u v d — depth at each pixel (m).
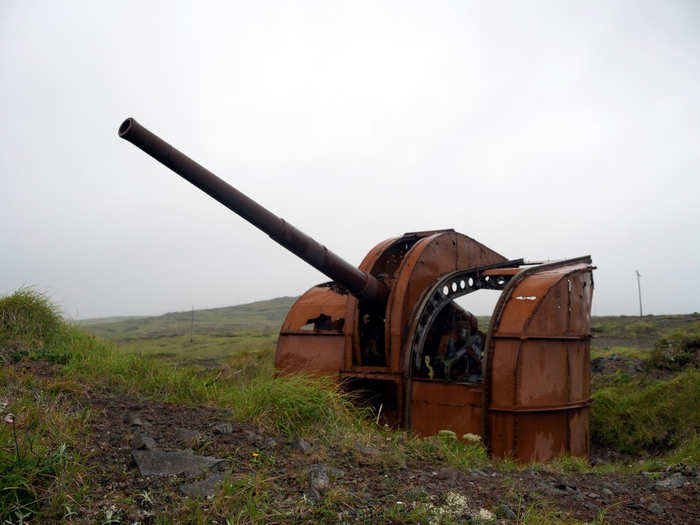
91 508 3.41
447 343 10.27
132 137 6.42
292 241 8.12
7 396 5.21
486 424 8.18
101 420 4.88
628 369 15.59
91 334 9.31
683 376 12.41
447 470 4.94
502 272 10.60
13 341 7.87
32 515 3.28
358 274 9.20
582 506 4.55
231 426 5.10
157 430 4.78
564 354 8.95
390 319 9.18
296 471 4.30
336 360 9.68
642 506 4.77
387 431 6.63
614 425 11.64
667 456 9.42
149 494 3.62
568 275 9.27
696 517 4.57
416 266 9.59
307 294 11.12
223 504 3.52
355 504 3.82
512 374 8.14
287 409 5.55
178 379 6.76
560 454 8.63
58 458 3.79
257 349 17.84
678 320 31.94
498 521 3.83
